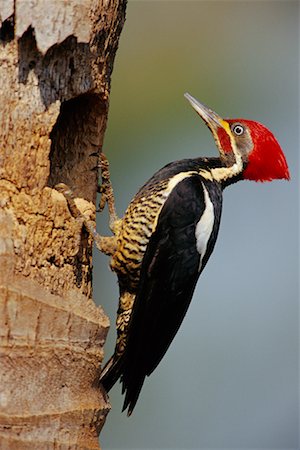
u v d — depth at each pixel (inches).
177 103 687.7
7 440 379.2
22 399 384.8
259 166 516.7
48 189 417.7
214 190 504.1
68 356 401.4
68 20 399.5
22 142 411.8
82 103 457.1
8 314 385.7
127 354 475.2
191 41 704.4
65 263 423.8
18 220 405.4
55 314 399.2
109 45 444.8
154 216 481.4
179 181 488.7
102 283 704.4
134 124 679.7
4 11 400.5
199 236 485.4
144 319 478.3
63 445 393.4
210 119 525.3
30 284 395.5
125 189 673.6
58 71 420.5
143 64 692.1
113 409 718.5
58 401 396.2
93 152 464.1
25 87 412.8
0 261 388.5
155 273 479.2
